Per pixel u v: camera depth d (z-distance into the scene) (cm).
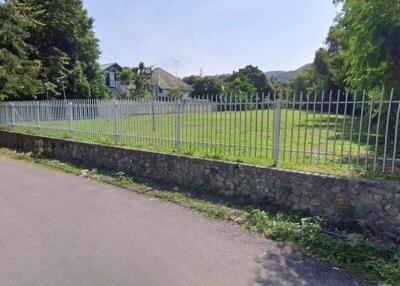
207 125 675
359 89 645
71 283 333
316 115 545
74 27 2991
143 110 809
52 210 551
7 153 1146
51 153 1047
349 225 455
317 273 354
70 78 3033
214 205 561
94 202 595
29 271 355
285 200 522
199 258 388
